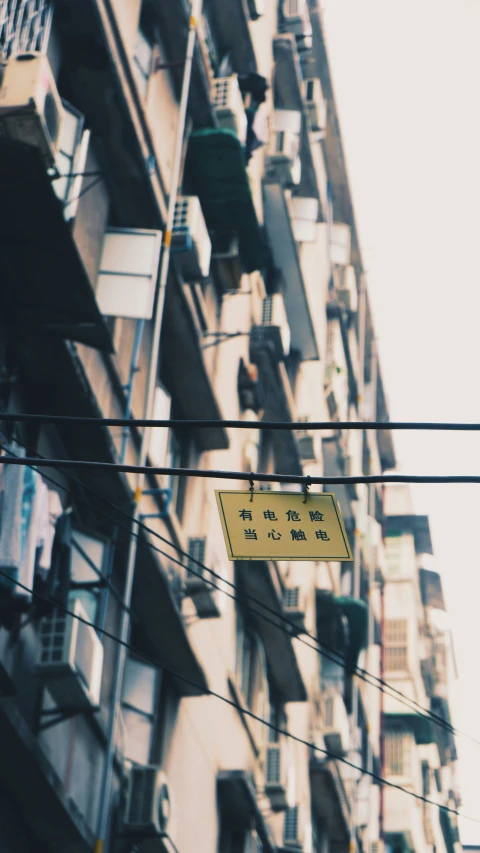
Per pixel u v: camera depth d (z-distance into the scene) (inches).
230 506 271.0
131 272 484.1
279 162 887.1
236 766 686.5
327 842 949.2
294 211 957.8
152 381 512.4
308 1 1176.8
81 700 423.5
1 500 386.0
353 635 1044.5
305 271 1046.4
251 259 723.4
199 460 669.9
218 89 665.6
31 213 393.7
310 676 943.7
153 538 546.9
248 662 758.5
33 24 431.8
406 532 1711.4
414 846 1422.2
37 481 399.2
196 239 571.2
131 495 500.4
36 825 442.3
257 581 746.2
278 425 250.4
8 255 408.8
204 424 250.5
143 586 538.3
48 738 431.5
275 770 731.4
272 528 268.5
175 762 588.4
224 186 661.3
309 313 948.6
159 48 608.7
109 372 496.1
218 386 717.9
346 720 976.9
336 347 1176.8
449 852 1936.5
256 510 270.4
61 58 470.3
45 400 468.1
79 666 420.5
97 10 457.4
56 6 455.2
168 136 605.3
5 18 409.1
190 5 617.3
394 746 1499.8
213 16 723.4
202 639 641.6
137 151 504.7
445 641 1804.9
